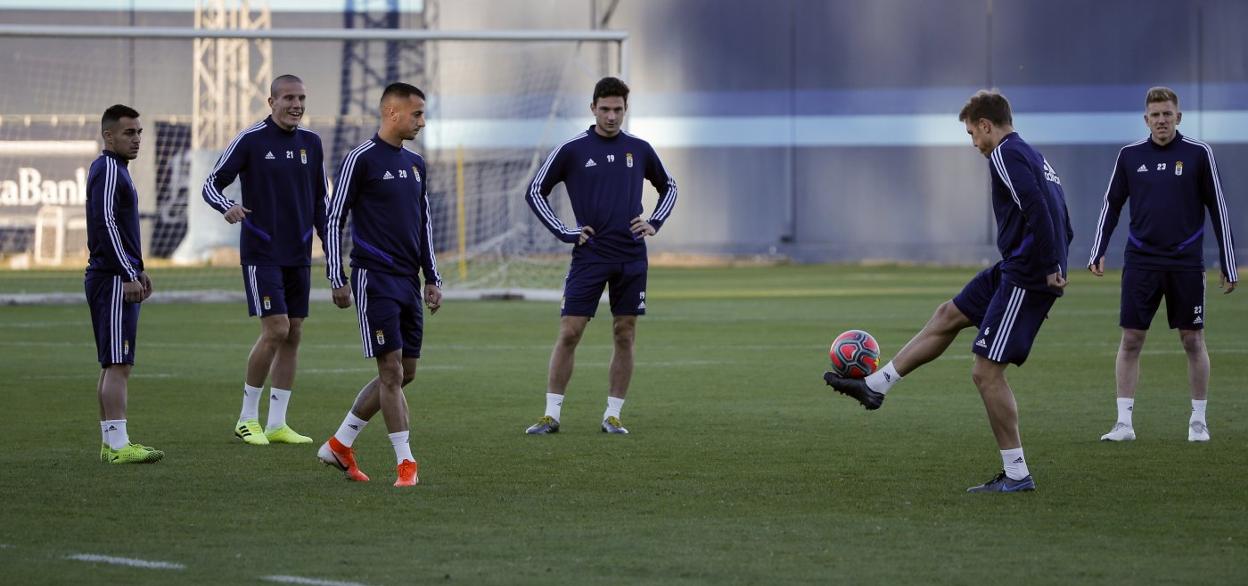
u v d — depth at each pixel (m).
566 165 31.72
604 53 125.38
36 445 28.91
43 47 119.56
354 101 127.94
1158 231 29.28
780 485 24.11
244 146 29.69
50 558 18.38
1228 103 130.12
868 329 59.44
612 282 31.27
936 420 32.56
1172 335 56.00
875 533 20.02
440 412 34.44
